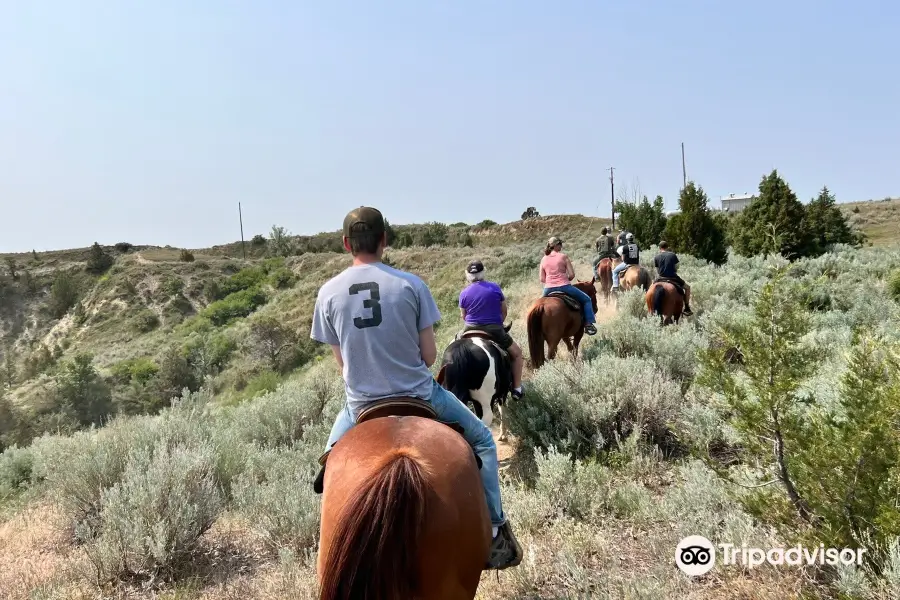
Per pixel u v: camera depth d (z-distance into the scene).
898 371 3.49
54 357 47.75
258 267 59.66
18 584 4.86
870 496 3.33
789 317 3.58
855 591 3.14
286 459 6.74
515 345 6.32
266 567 4.87
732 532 3.98
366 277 3.06
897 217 47.25
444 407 3.29
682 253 22.75
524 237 73.50
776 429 3.62
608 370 6.80
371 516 2.07
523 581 4.02
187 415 8.54
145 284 57.31
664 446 6.19
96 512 5.84
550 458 5.34
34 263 67.88
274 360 31.03
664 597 3.58
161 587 4.64
